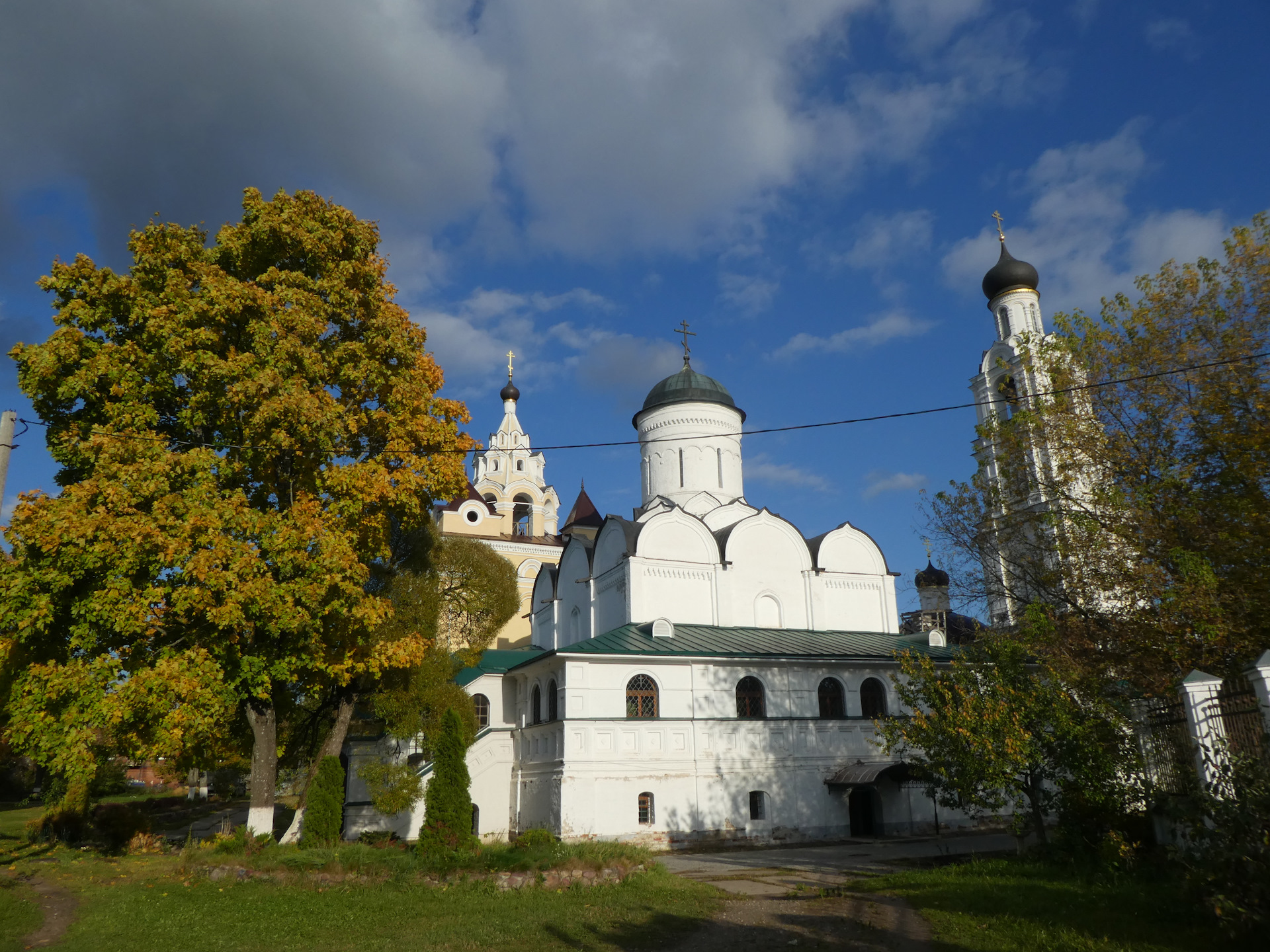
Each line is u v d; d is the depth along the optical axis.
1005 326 43.91
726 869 23.03
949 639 42.62
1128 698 17.88
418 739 29.34
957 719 18.92
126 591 19.09
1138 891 13.89
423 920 15.27
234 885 18.95
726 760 30.84
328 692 27.25
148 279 22.22
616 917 14.86
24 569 19.66
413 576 28.41
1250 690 13.73
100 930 14.45
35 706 19.67
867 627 38.66
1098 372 21.30
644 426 46.84
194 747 23.39
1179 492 19.38
